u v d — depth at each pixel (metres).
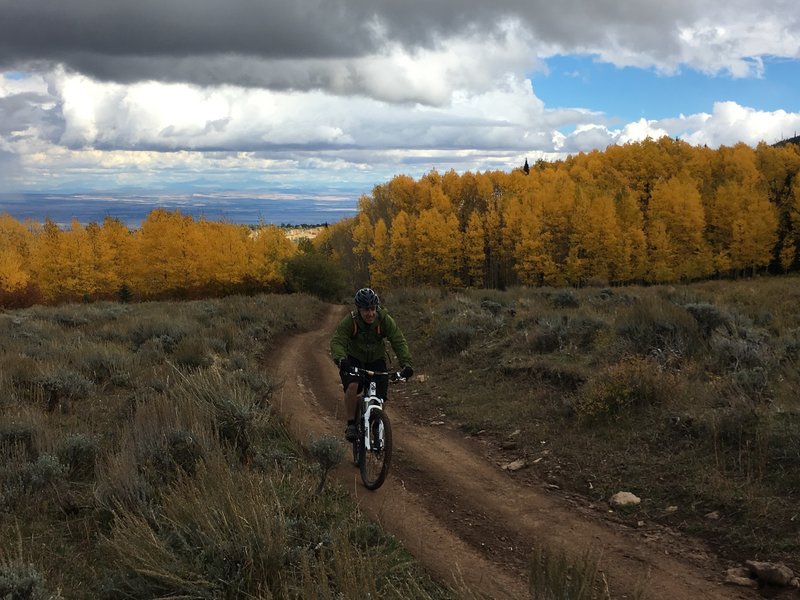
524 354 10.50
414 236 83.06
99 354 10.32
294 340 19.09
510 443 6.98
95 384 9.05
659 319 9.16
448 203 101.62
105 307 24.20
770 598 3.50
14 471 4.80
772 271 72.94
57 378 8.01
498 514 5.06
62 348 11.21
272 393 9.24
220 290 54.88
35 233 111.25
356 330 5.95
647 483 5.24
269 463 5.71
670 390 6.73
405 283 82.38
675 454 5.59
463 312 15.66
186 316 18.62
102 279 53.66
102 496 4.50
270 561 3.52
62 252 52.06
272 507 4.04
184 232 52.56
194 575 3.37
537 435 7.01
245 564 3.48
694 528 4.41
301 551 3.64
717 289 22.92
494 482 5.89
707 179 93.75
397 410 9.42
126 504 4.36
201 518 3.80
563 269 68.19
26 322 15.61
